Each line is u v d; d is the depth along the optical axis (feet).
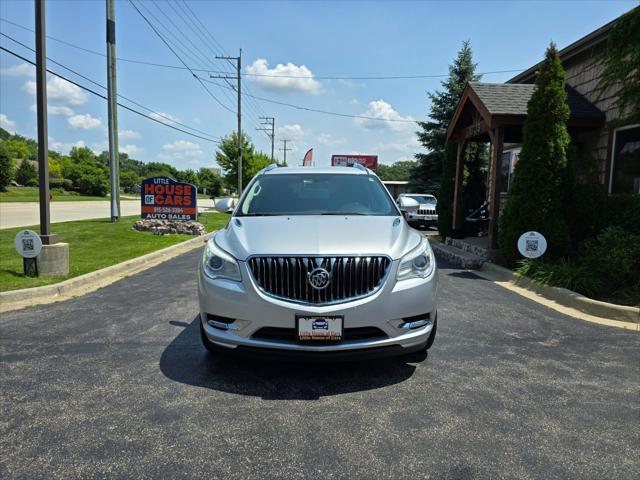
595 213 25.96
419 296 11.10
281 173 16.22
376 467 7.90
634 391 11.00
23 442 8.60
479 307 18.76
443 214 41.60
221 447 8.48
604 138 30.17
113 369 12.09
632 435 9.02
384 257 10.82
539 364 12.66
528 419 9.59
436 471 7.79
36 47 22.63
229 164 135.64
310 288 10.50
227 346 11.02
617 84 28.60
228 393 10.73
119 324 16.17
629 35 26.40
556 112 24.77
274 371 12.03
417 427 9.23
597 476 7.71
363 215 13.64
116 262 28.07
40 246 22.59
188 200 49.14
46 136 23.35
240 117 115.85
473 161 39.83
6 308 18.34
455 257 30.86
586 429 9.22
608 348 13.98
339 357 10.54
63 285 21.27
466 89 33.81
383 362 12.70
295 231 11.65
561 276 21.44
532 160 25.20
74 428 9.11
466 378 11.67
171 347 13.82
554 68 25.00
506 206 26.66
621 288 20.33
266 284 10.67
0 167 158.92
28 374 11.75
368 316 10.51
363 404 10.22
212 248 11.82
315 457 8.18
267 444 8.59
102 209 94.79
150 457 8.15
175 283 23.44
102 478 7.55
